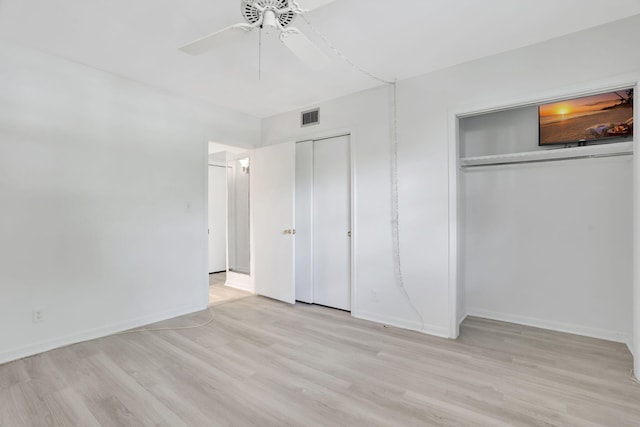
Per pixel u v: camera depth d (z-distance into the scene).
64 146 2.72
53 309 2.65
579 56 2.36
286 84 3.29
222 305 3.92
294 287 3.95
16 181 2.48
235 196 4.90
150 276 3.28
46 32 2.33
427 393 2.00
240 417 1.76
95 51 2.61
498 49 2.62
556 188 3.08
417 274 3.08
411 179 3.12
